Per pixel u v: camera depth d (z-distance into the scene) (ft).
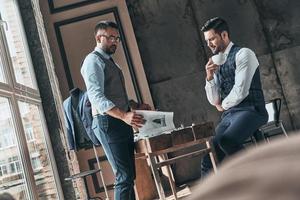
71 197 17.22
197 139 9.82
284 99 22.94
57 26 21.65
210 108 22.76
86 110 12.56
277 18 23.25
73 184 17.34
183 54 22.98
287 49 23.12
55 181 17.03
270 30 23.20
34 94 16.43
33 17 17.87
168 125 9.94
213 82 10.55
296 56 23.08
